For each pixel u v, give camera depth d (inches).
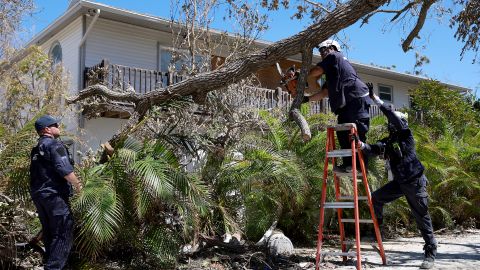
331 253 261.7
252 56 267.0
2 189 252.5
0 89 375.6
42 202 219.0
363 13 247.3
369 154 265.6
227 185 320.5
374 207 284.5
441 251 346.9
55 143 220.7
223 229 316.8
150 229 262.4
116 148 269.9
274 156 319.6
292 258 295.6
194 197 259.6
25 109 382.3
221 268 269.9
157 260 263.4
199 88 281.0
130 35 651.5
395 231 464.4
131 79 606.2
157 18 629.0
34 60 394.6
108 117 593.3
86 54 613.9
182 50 506.6
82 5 575.8
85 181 249.8
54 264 217.2
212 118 354.0
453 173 491.8
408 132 270.2
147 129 312.3
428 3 356.2
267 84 754.8
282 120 410.6
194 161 329.4
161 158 263.6
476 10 465.1
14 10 588.7
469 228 518.6
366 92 261.3
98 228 227.1
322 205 259.8
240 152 337.7
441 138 551.8
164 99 291.0
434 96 689.6
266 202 351.3
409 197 269.9
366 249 354.0
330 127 254.5
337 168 264.7
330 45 264.4
